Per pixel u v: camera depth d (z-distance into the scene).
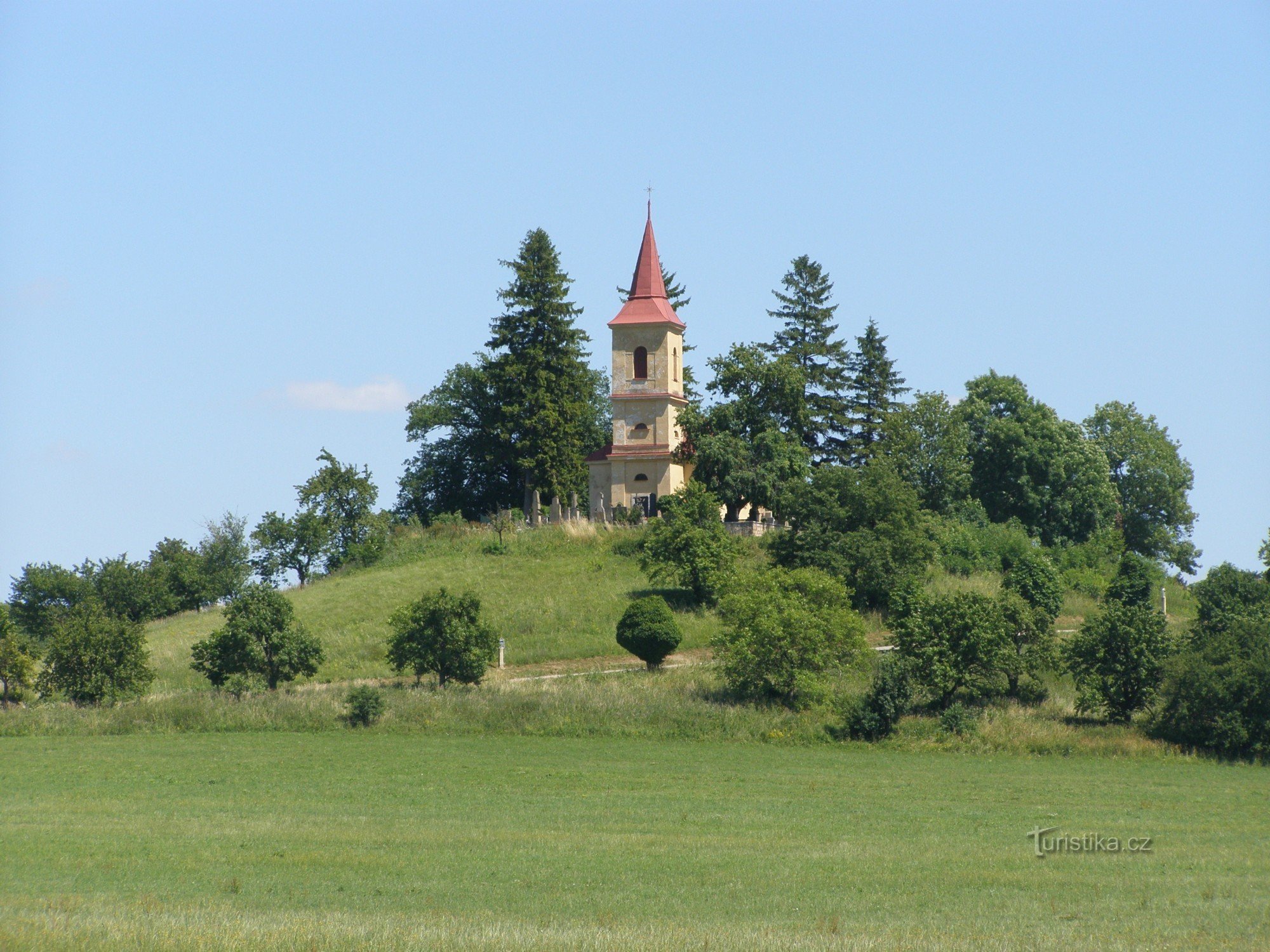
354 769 119.00
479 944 58.78
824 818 97.88
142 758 124.75
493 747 132.88
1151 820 97.94
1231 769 123.50
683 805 102.81
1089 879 77.88
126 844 85.88
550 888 74.38
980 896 73.25
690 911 68.88
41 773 116.31
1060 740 132.50
